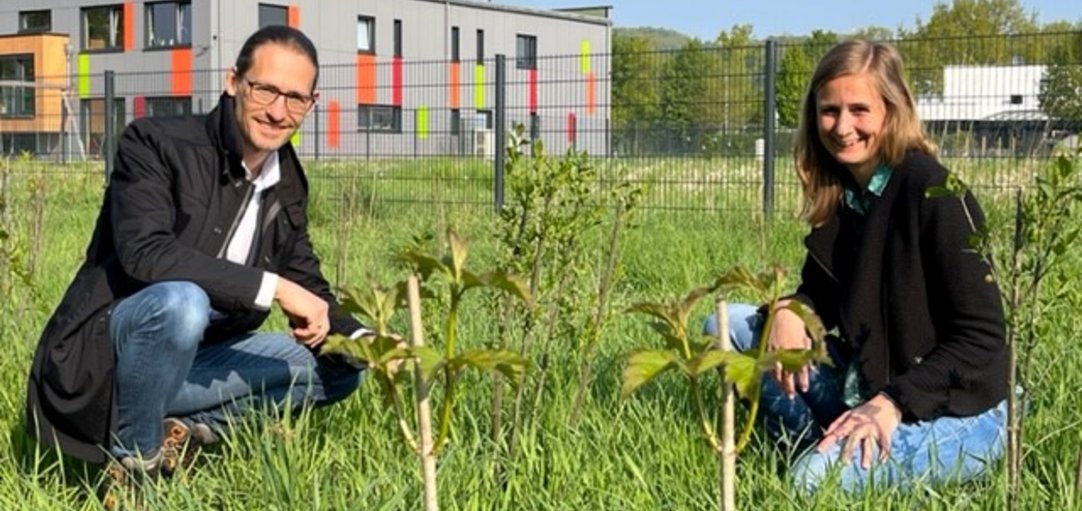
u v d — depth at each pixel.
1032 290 3.55
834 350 4.48
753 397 2.29
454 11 49.69
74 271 8.79
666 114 14.18
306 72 4.12
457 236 2.31
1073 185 3.85
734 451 2.31
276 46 4.09
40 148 26.09
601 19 55.66
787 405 4.45
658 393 4.79
